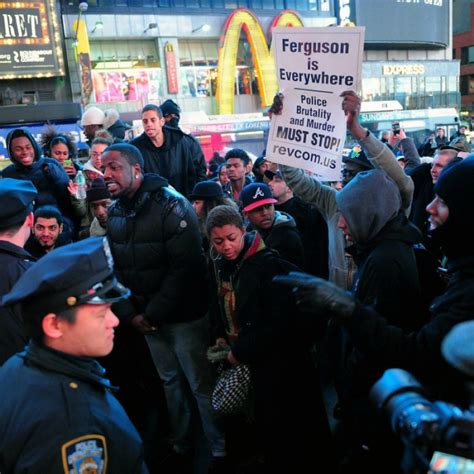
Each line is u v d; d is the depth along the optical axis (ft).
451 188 5.18
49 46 81.25
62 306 4.24
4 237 6.94
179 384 10.75
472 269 5.17
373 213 6.68
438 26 135.54
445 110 69.00
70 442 3.95
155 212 9.56
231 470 9.82
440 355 5.00
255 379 8.11
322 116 9.37
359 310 5.25
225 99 98.17
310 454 8.15
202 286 10.12
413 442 2.71
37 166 13.93
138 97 94.48
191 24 96.43
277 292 7.88
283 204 12.96
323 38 9.10
